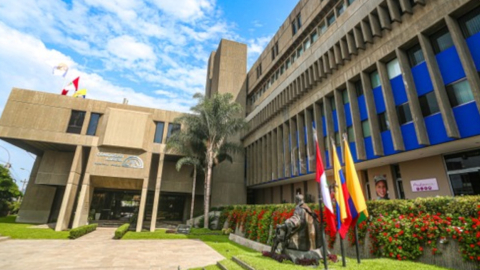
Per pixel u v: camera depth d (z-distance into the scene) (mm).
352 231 9203
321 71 20109
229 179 33844
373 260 7355
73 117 25656
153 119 28109
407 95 12859
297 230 8156
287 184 28484
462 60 10805
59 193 30141
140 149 25531
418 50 13484
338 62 18000
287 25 29094
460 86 11227
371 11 15469
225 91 38906
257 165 31609
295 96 23594
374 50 15406
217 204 32188
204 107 25922
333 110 19484
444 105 11234
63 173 26906
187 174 31188
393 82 14500
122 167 24750
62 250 12789
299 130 22891
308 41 24609
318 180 7543
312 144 20844
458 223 6395
